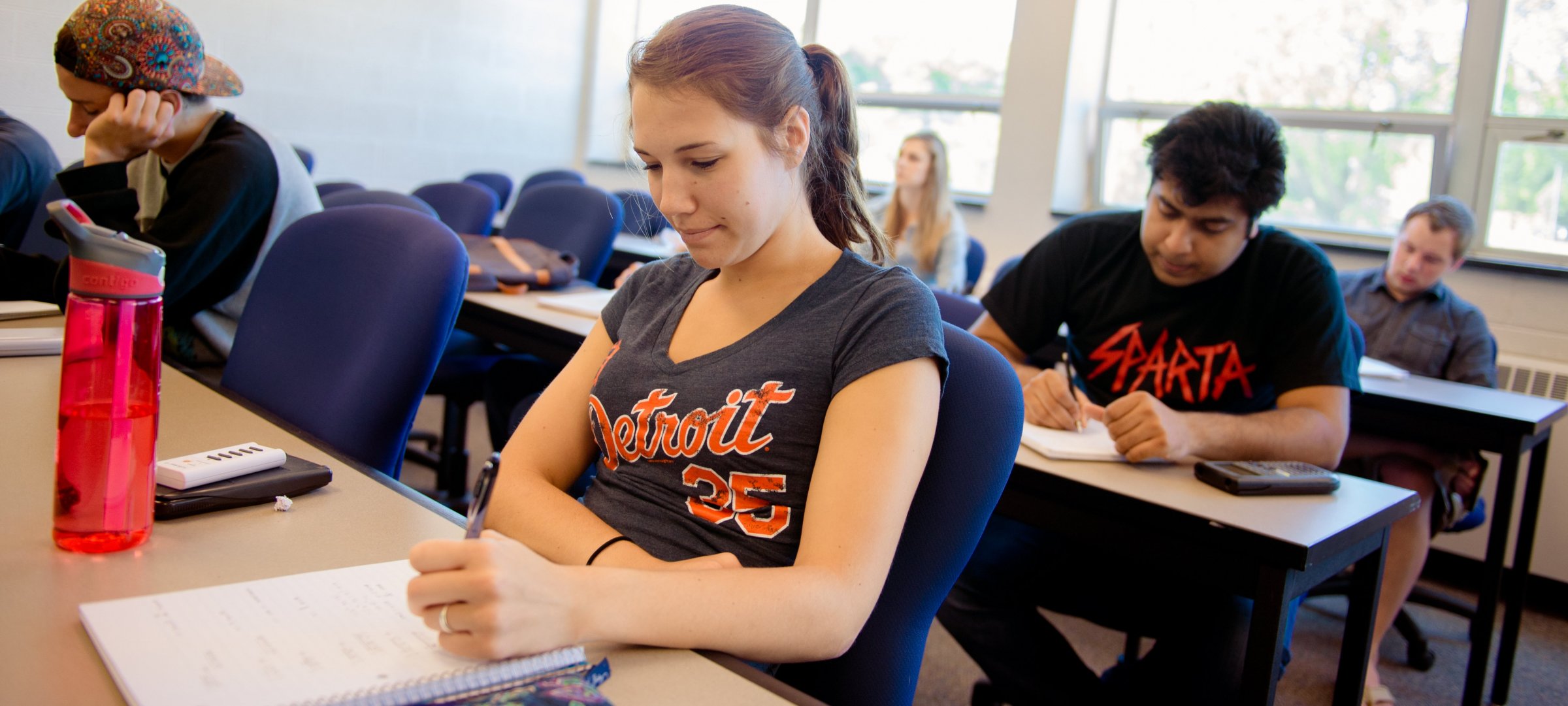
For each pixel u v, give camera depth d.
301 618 0.57
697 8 0.82
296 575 0.63
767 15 0.84
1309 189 3.71
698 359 0.87
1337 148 3.62
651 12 5.92
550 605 0.55
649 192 0.82
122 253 0.63
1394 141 3.49
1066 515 1.22
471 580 0.53
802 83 0.83
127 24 1.54
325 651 0.53
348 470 0.88
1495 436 1.90
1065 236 1.75
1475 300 3.12
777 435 0.81
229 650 0.52
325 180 4.87
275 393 1.27
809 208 0.91
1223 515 1.10
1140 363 1.63
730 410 0.83
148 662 0.50
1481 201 3.30
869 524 0.72
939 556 0.84
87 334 0.63
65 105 4.02
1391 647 2.43
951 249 3.73
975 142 4.60
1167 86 4.06
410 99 5.12
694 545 0.83
